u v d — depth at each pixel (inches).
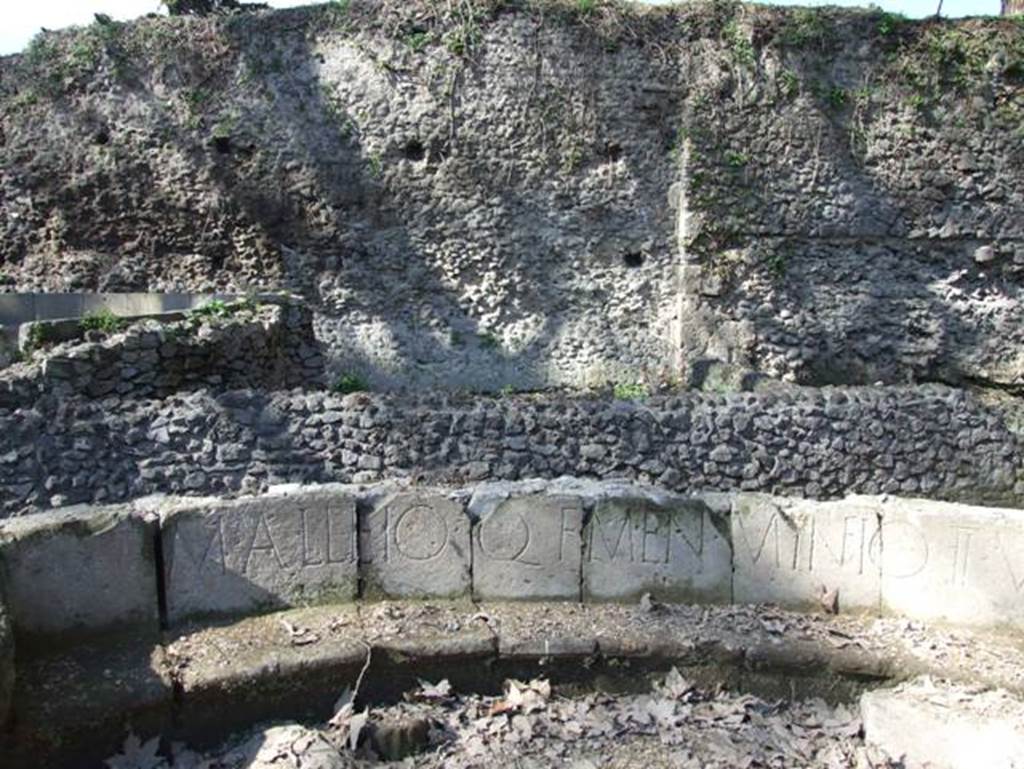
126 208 499.5
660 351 508.4
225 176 494.9
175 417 253.9
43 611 161.0
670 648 167.0
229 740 153.6
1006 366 510.3
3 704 133.8
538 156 496.7
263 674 154.5
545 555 182.1
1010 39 494.9
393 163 495.8
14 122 496.1
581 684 167.3
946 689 159.8
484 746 150.6
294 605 177.0
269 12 490.9
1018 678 161.2
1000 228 506.6
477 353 505.0
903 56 496.1
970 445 285.9
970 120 499.8
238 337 312.8
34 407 250.1
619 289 505.7
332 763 141.0
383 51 489.7
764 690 167.8
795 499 188.9
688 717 159.8
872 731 156.0
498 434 268.4
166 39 490.3
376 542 180.1
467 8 488.1
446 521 180.4
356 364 502.9
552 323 506.3
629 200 501.4
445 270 502.6
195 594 171.6
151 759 145.3
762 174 498.6
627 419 274.1
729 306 501.4
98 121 494.9
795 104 495.8
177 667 155.3
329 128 493.7
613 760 147.7
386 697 162.2
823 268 506.6
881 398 287.0
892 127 499.5
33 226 502.6
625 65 493.0
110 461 247.8
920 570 181.6
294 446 260.8
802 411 281.1
